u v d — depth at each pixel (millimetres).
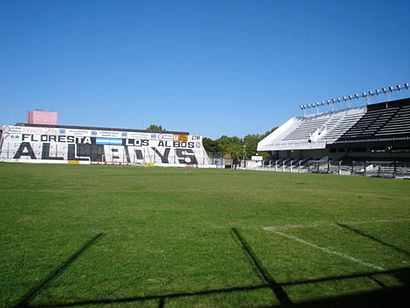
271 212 10805
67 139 69062
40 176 25703
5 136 65375
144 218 9180
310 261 5730
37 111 83125
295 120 75062
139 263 5371
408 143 41781
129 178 26172
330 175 44406
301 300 4219
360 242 7094
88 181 21938
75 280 4629
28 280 4605
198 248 6305
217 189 18734
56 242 6520
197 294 4305
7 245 6262
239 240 6984
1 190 15516
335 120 62156
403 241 7242
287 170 60219
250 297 4270
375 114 54375
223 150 99062
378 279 4973
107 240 6730
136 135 73812
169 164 71062
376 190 20703
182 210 10758
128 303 4004
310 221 9328
